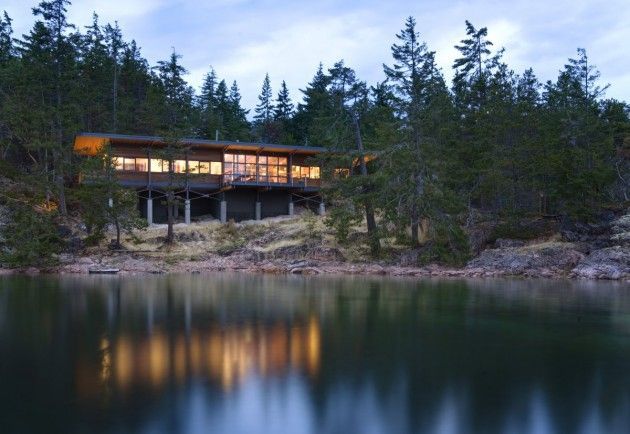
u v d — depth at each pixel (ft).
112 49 261.85
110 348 38.68
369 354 37.40
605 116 202.49
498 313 59.26
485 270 126.11
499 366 34.09
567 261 125.18
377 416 24.54
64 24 179.93
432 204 134.62
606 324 51.72
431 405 26.13
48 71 172.76
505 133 150.71
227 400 26.63
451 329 48.26
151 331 45.91
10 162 185.47
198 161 179.42
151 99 219.82
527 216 145.18
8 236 128.16
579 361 35.65
